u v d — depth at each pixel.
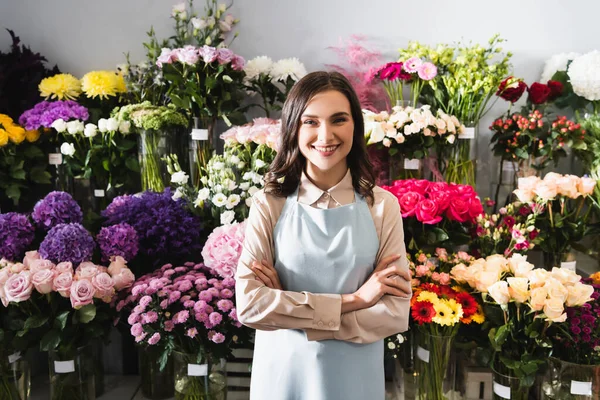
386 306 1.34
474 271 1.82
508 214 2.08
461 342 1.92
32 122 2.36
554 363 1.78
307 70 2.72
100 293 1.83
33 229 2.02
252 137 2.10
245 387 2.21
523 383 1.74
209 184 2.07
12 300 1.75
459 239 2.03
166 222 2.04
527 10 2.64
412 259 2.04
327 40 2.70
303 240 1.39
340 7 2.67
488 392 2.05
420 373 1.85
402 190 2.01
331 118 1.32
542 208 2.07
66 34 2.73
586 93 2.45
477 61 2.36
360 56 2.60
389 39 2.68
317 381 1.37
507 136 2.41
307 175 1.45
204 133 2.34
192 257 2.15
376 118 2.25
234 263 1.83
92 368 2.00
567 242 2.21
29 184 2.59
